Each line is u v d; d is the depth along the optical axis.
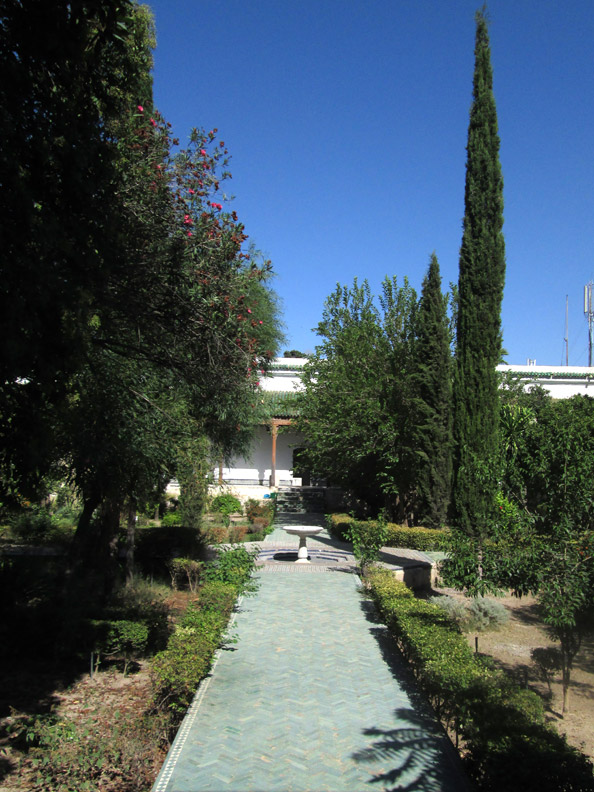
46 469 5.54
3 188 4.48
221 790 4.55
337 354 21.83
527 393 28.62
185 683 5.81
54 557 12.66
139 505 10.34
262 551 17.73
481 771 4.42
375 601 10.88
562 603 6.44
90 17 4.70
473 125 14.72
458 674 5.78
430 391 18.50
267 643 8.71
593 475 6.82
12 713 6.19
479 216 14.51
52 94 5.07
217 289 6.87
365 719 6.02
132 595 10.18
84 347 5.04
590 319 46.62
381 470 20.19
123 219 5.99
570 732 6.68
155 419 8.48
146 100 7.57
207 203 6.78
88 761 4.64
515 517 7.04
